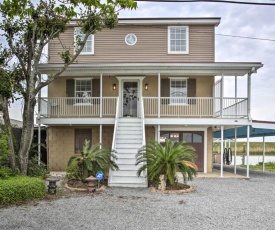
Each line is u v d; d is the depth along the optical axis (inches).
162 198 374.0
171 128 675.4
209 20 726.5
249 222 274.7
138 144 550.0
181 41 734.5
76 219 274.1
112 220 272.8
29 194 346.0
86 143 476.7
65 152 682.8
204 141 673.6
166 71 617.0
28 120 433.1
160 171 428.8
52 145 684.1
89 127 684.7
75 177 446.9
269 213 308.7
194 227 257.3
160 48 732.7
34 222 262.5
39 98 622.2
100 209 311.4
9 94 414.0
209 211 312.3
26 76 437.4
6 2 251.4
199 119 607.2
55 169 680.4
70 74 649.0
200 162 673.6
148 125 642.2
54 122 623.5
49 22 441.4
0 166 394.6
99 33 738.2
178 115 634.8
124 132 581.0
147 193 404.5
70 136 684.7
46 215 285.3
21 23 436.5
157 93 686.5
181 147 435.2
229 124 600.4
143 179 458.6
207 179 564.4
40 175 454.9
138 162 451.5
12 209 305.6
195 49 730.2
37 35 439.5
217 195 402.6
